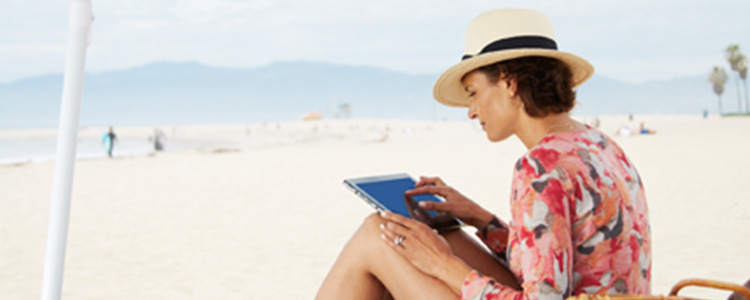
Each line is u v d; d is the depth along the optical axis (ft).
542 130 5.59
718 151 50.31
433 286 5.59
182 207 30.12
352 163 55.36
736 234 18.21
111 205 31.58
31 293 15.55
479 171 42.63
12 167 61.05
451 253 5.65
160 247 20.58
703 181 31.07
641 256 5.34
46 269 6.36
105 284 15.96
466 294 5.36
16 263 19.02
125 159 72.59
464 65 5.66
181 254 19.40
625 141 76.33
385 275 5.82
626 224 5.18
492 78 5.69
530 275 4.92
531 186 5.01
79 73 6.45
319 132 193.77
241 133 195.83
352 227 23.02
